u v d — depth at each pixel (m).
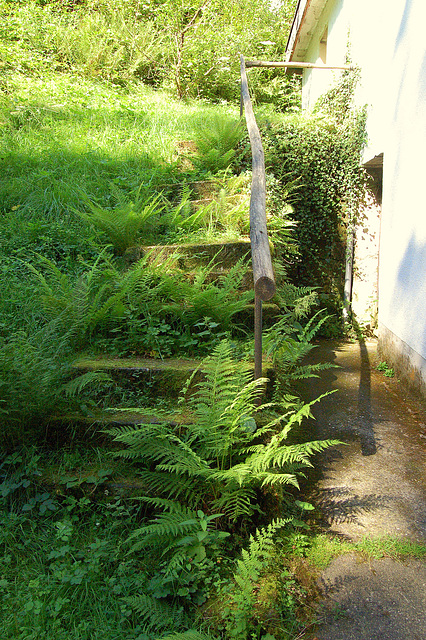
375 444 3.14
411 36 4.04
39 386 2.38
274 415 2.49
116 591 1.83
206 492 2.18
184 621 1.74
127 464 2.33
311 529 2.29
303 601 1.88
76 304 3.01
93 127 6.80
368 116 5.60
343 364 4.93
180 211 4.52
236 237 4.09
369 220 6.23
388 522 2.35
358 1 6.03
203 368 2.68
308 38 9.50
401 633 1.75
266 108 9.39
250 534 2.05
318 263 6.51
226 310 3.10
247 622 1.71
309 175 6.20
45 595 1.81
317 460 2.94
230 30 11.96
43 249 4.14
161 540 1.97
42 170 5.26
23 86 7.96
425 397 3.72
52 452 2.41
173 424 2.34
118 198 4.34
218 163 5.43
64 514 2.16
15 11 10.59
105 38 10.51
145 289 3.25
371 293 6.30
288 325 3.61
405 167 4.22
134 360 2.90
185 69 10.87
